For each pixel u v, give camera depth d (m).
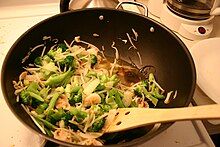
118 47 0.71
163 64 0.65
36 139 0.53
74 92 0.59
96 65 0.68
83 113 0.54
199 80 0.64
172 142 0.55
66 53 0.67
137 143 0.42
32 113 0.53
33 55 0.64
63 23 0.65
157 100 0.61
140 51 0.69
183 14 0.75
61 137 0.50
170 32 0.61
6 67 0.52
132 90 0.63
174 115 0.44
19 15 0.82
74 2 0.83
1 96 0.60
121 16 0.66
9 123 0.56
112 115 0.53
